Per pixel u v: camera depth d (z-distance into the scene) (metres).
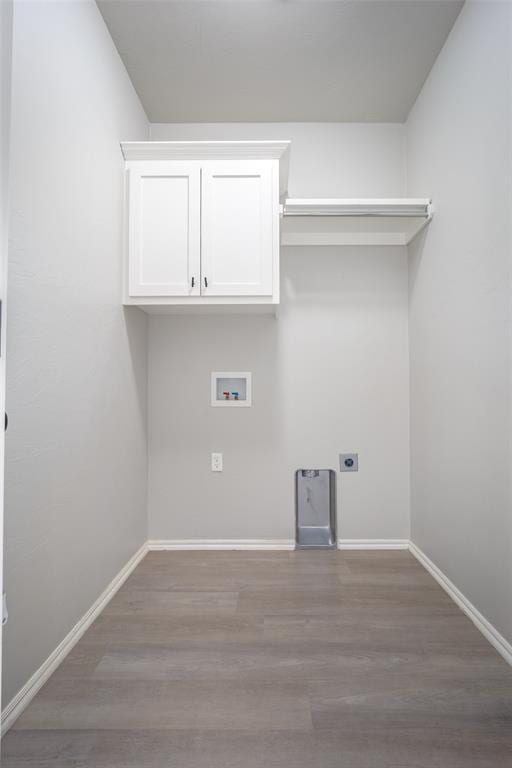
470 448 1.80
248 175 2.14
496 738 1.17
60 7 1.49
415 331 2.49
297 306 2.64
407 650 1.57
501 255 1.54
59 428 1.50
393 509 2.62
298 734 1.19
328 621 1.77
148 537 2.62
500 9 1.53
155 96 2.42
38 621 1.37
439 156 2.11
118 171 2.09
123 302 2.14
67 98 1.55
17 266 1.24
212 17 1.88
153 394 2.63
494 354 1.60
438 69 2.12
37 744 1.16
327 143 2.67
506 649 1.52
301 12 1.86
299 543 2.64
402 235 2.63
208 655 1.54
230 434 2.63
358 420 2.63
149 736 1.18
